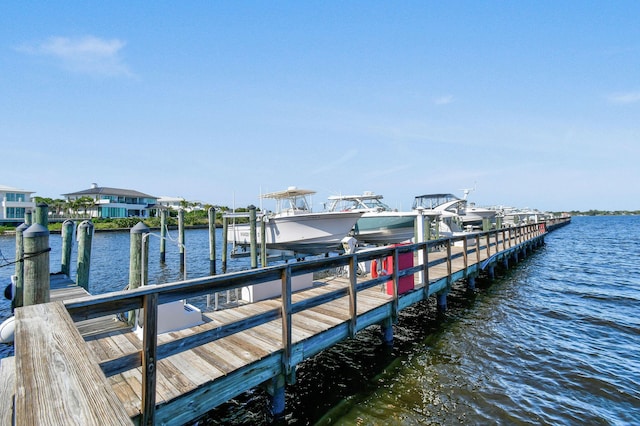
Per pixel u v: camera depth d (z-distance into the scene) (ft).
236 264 61.00
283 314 13.35
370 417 13.97
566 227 209.97
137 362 9.14
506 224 115.03
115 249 82.28
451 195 78.28
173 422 9.97
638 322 26.48
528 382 16.90
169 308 16.51
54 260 67.31
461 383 16.75
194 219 179.42
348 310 19.29
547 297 34.32
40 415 3.31
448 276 29.19
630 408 14.80
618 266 55.31
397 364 18.85
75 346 4.90
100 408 3.47
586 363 19.08
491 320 26.71
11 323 15.64
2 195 150.00
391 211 54.85
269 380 13.53
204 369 11.80
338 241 43.57
